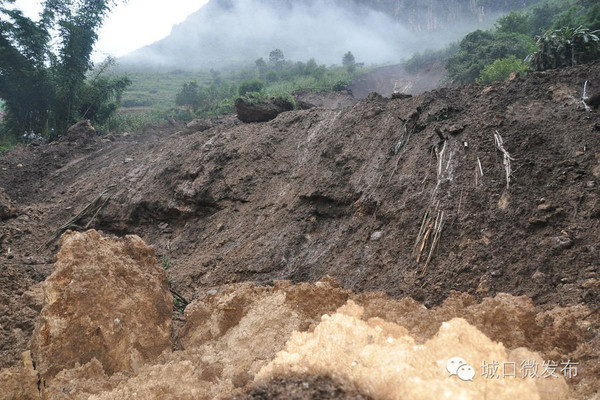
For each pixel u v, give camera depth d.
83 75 27.02
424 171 7.72
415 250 6.61
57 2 25.70
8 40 24.88
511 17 30.39
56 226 12.95
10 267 6.46
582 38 11.91
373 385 2.54
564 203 6.20
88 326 3.73
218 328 4.32
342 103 22.75
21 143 24.17
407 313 4.10
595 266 5.26
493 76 17.06
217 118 18.98
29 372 3.46
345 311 4.01
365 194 8.10
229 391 2.90
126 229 11.93
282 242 8.33
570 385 2.97
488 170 7.14
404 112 9.42
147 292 4.26
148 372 3.55
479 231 6.37
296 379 2.72
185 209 10.88
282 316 4.01
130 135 21.72
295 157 10.58
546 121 7.54
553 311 4.20
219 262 8.70
